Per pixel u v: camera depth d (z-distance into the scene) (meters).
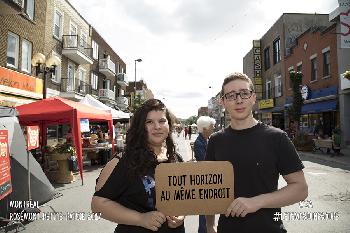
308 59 24.45
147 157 2.10
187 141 37.66
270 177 2.07
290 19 29.81
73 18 26.36
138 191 2.06
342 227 5.20
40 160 11.25
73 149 9.88
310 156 16.95
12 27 16.56
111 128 13.57
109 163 2.12
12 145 5.71
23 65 17.80
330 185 8.84
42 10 19.69
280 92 31.22
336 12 19.19
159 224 1.90
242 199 1.90
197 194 2.01
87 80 31.25
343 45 15.05
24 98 17.50
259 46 37.19
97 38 34.66
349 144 19.27
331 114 21.39
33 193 5.92
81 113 9.83
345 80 18.59
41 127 11.73
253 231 2.01
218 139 2.31
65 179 9.77
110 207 1.98
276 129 2.17
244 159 2.11
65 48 23.94
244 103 2.20
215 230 2.52
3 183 4.83
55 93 22.39
